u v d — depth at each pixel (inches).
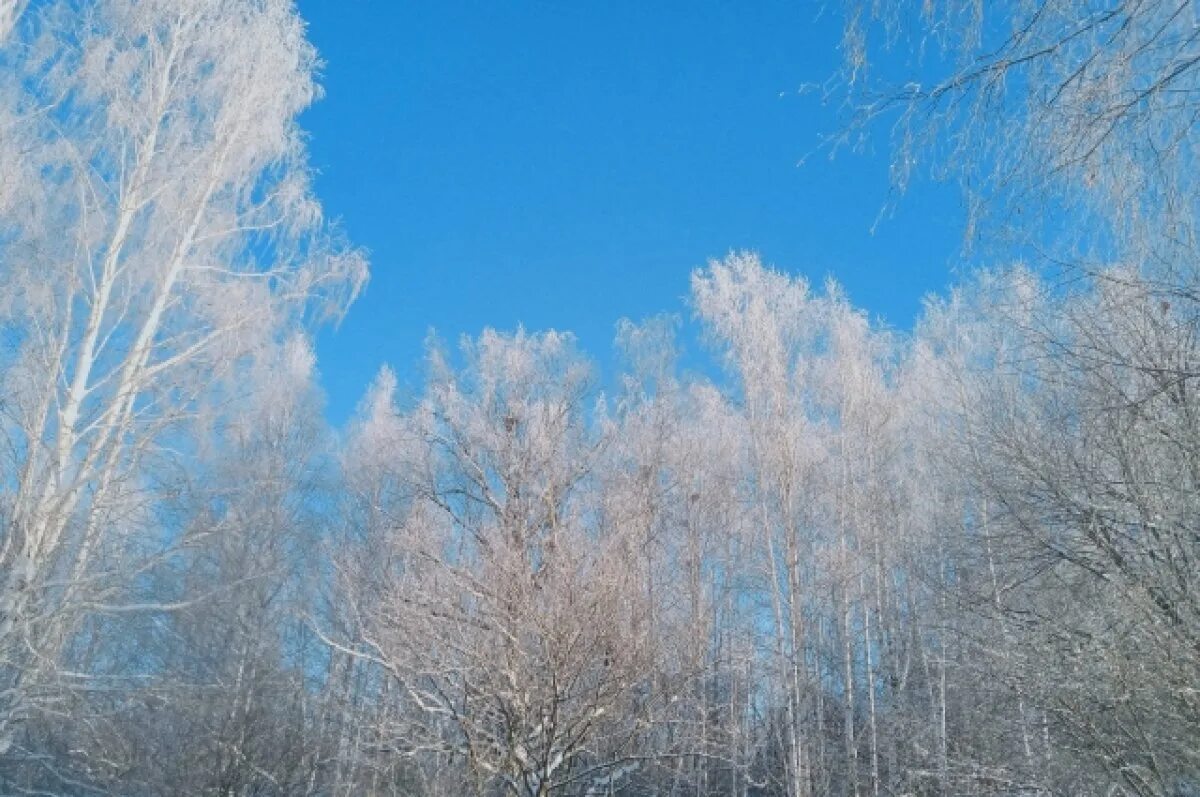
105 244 475.5
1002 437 382.6
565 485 419.2
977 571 446.3
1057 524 372.2
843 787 598.2
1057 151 124.4
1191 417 269.4
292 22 553.0
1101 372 276.1
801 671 619.8
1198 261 154.9
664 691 396.5
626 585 372.2
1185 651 291.3
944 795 440.5
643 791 455.5
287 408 710.5
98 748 466.3
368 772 435.5
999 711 406.3
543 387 545.3
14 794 446.9
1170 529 305.9
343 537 650.2
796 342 789.9
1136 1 116.0
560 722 342.0
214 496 533.3
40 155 474.3
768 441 725.3
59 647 420.5
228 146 504.1
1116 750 318.3
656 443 654.5
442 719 386.0
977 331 442.9
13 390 430.3
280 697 527.5
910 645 631.2
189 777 478.9
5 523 416.2
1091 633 334.0
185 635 534.3
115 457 433.4
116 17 495.8
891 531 676.1
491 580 356.5
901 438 748.6
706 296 779.4
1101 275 176.2
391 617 354.6
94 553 431.2
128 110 486.0
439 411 553.6
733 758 551.2
